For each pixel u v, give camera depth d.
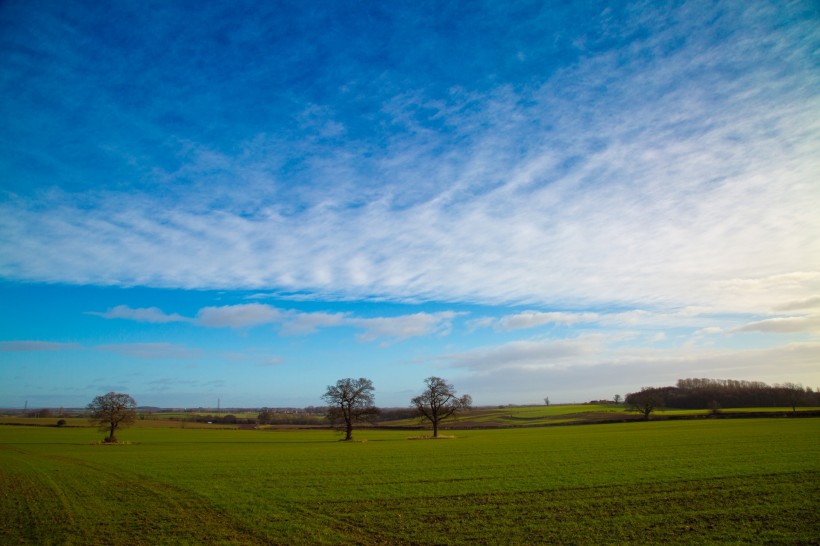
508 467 43.44
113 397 93.62
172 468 47.56
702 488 29.91
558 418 159.75
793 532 20.30
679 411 159.88
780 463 38.56
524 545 19.69
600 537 20.42
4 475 42.66
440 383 102.25
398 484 35.34
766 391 164.00
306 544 20.45
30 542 20.91
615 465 42.00
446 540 20.66
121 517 25.53
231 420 183.25
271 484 36.31
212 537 21.55
